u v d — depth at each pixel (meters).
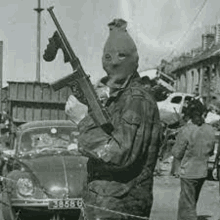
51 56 3.30
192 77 30.81
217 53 28.69
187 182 7.10
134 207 3.11
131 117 3.03
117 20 3.30
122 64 3.20
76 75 3.17
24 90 20.67
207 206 9.52
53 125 9.04
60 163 7.66
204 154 7.09
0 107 20.28
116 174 3.10
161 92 21.69
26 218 7.44
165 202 9.97
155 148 3.17
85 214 3.18
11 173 7.67
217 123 19.34
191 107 7.13
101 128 3.06
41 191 7.26
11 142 9.60
